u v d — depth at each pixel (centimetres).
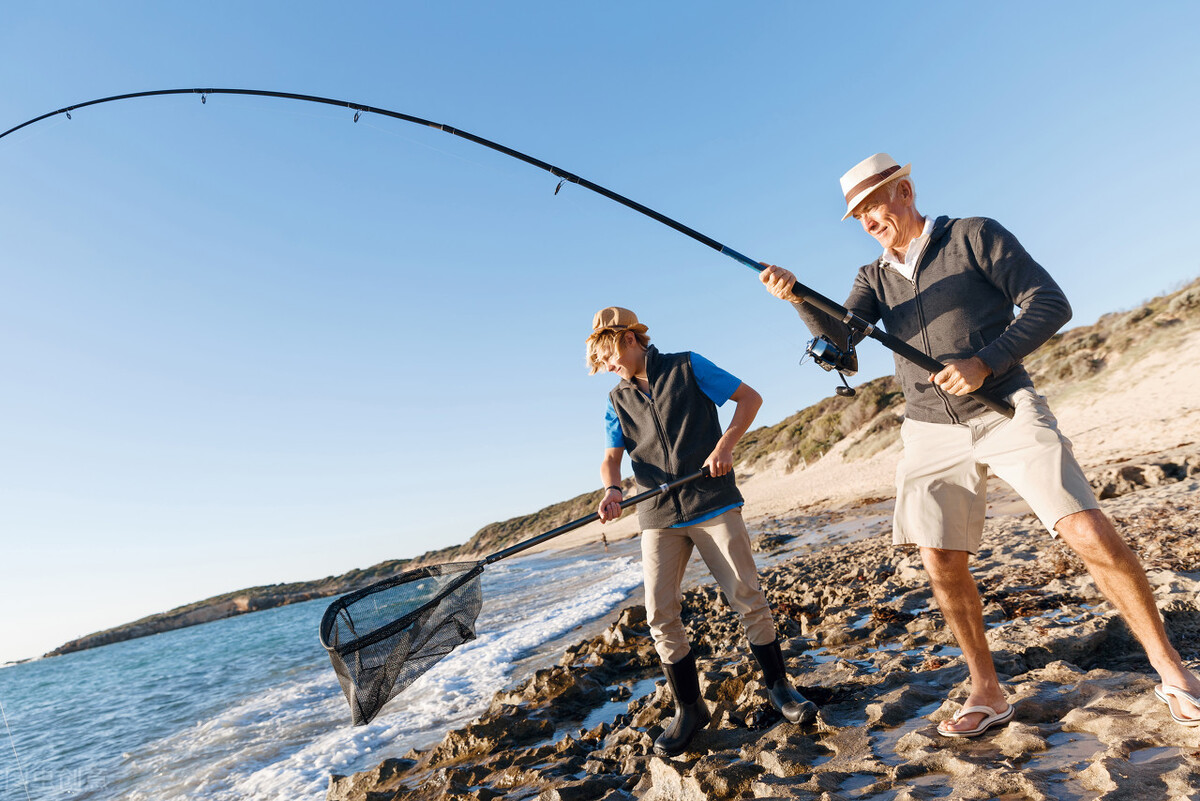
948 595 237
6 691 2841
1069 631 318
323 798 404
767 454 3819
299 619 3838
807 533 1513
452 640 281
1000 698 233
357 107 400
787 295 250
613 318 314
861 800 203
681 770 260
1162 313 2019
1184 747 182
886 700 285
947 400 231
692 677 306
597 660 557
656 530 306
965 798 183
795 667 379
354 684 253
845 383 265
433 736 481
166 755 665
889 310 253
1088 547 196
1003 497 1071
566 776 327
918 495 239
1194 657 279
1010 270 218
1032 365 2391
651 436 305
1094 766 175
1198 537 498
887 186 238
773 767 245
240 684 1200
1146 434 1338
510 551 301
